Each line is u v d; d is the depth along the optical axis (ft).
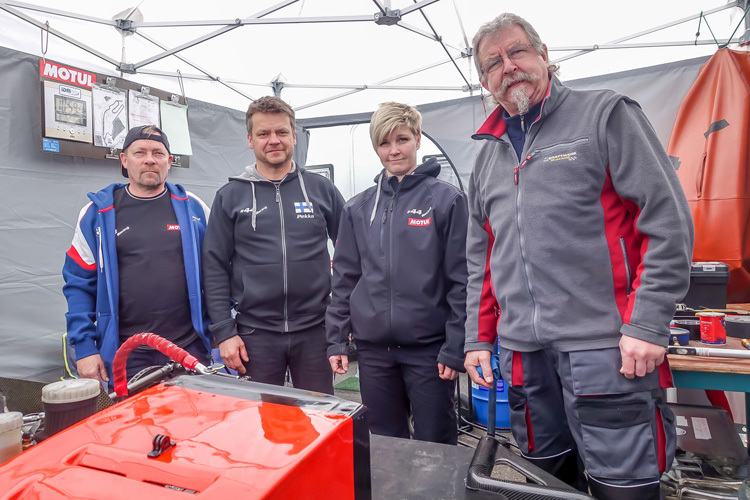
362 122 13.10
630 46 10.63
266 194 5.96
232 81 11.81
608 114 3.39
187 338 5.75
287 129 5.86
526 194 3.70
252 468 1.56
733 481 4.42
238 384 2.33
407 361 5.16
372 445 3.04
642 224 3.26
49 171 7.33
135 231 5.58
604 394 3.30
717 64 7.29
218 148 10.53
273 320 5.79
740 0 8.17
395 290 5.06
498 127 4.05
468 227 4.60
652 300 3.10
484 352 4.25
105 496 1.51
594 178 3.45
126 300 5.49
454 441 5.29
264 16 9.18
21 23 7.69
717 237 7.11
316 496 1.68
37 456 1.78
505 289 3.87
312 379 6.01
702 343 4.86
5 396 3.09
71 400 2.36
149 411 2.05
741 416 7.02
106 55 9.15
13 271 6.97
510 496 2.38
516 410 4.06
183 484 1.54
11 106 6.85
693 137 7.45
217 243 5.84
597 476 3.29
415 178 5.25
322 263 6.11
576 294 3.44
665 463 3.23
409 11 8.84
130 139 5.57
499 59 3.77
